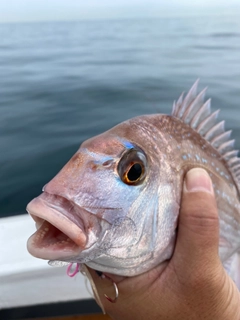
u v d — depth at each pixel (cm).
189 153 17
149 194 14
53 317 25
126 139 15
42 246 13
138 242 14
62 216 13
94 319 25
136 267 15
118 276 16
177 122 18
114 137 15
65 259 13
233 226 20
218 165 19
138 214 14
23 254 26
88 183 13
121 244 14
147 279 15
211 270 14
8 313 24
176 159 16
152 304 15
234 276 20
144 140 15
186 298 15
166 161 15
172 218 15
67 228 12
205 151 18
